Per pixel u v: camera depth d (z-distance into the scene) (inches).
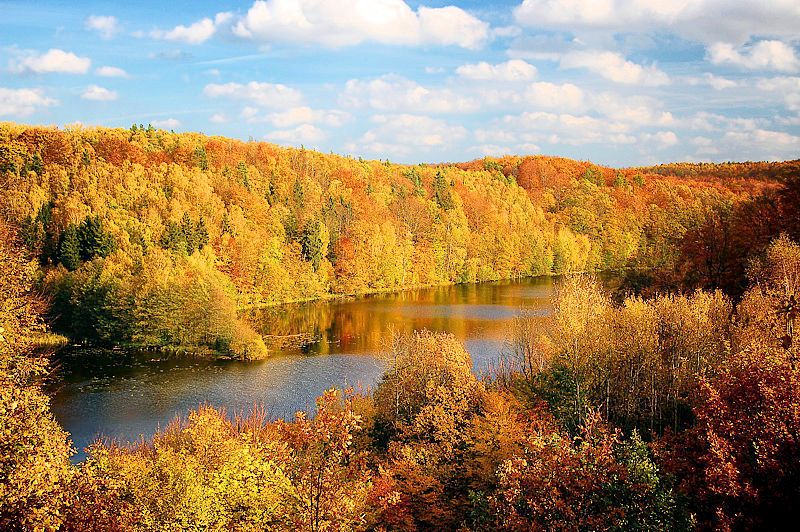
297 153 7249.0
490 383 1835.6
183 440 1339.8
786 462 693.3
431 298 4660.4
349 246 5211.6
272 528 854.5
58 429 736.3
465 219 6501.0
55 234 3713.1
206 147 6525.6
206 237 4313.5
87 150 4985.2
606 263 5925.2
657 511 721.0
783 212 2223.2
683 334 1502.2
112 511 746.2
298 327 3538.4
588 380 1453.0
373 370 2517.2
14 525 563.8
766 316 1343.5
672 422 1379.2
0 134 4756.4
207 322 2955.2
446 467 1312.7
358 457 1298.0
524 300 4463.6
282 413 1994.3
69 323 3221.0
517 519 768.9
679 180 7337.6
